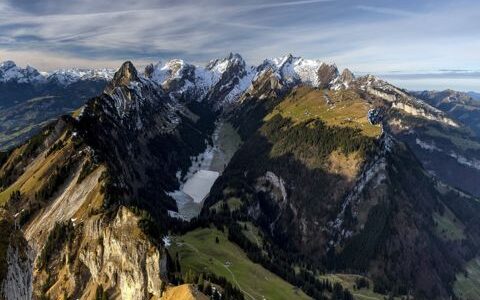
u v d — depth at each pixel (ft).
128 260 580.71
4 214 217.56
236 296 588.09
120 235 611.88
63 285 652.48
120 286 586.04
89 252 655.35
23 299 188.96
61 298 634.02
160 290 532.32
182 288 493.36
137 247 574.97
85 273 654.53
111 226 638.53
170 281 561.84
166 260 579.48
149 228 602.03
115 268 600.80
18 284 188.14
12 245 199.52
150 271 552.41
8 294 174.91
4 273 178.09
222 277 626.64
